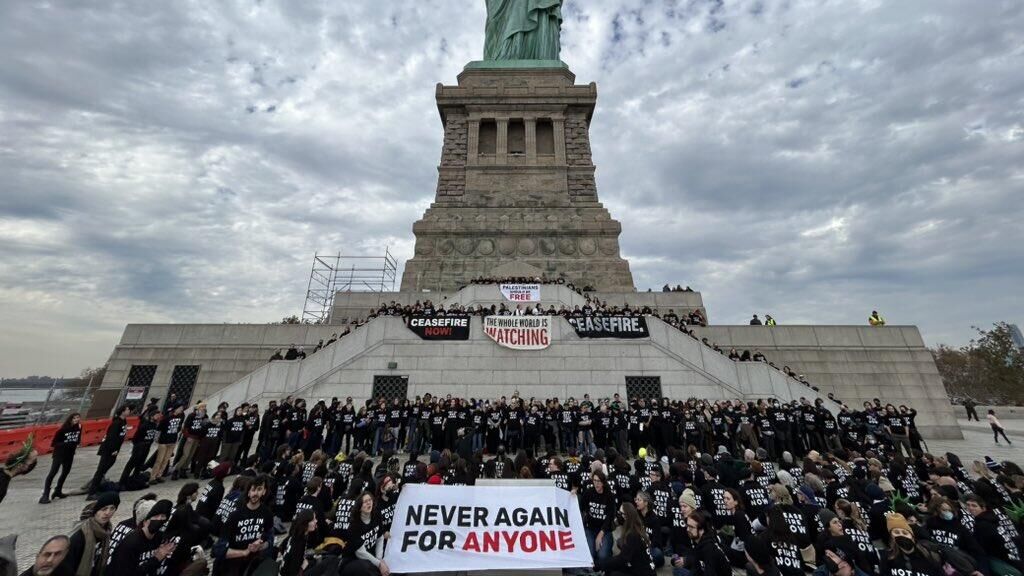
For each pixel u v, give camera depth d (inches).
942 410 1091.3
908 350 1155.9
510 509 328.2
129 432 865.5
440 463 404.8
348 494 331.9
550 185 1736.0
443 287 1504.7
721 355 935.7
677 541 349.7
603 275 1542.8
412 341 928.3
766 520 354.0
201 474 562.3
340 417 689.0
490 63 1984.5
